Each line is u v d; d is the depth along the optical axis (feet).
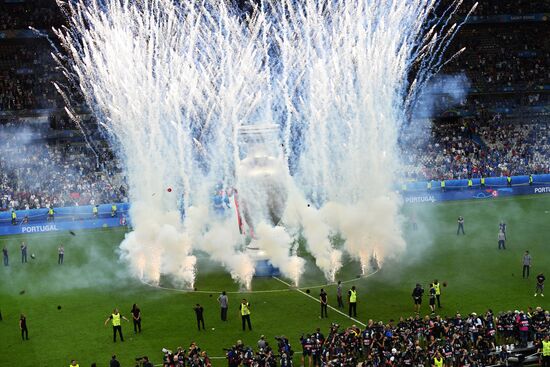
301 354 140.77
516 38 382.01
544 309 160.97
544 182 303.27
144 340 149.79
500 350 135.13
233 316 162.30
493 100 367.66
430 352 129.70
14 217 258.78
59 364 138.51
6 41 342.44
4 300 179.63
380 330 137.49
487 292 173.88
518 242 222.69
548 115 364.58
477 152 332.39
